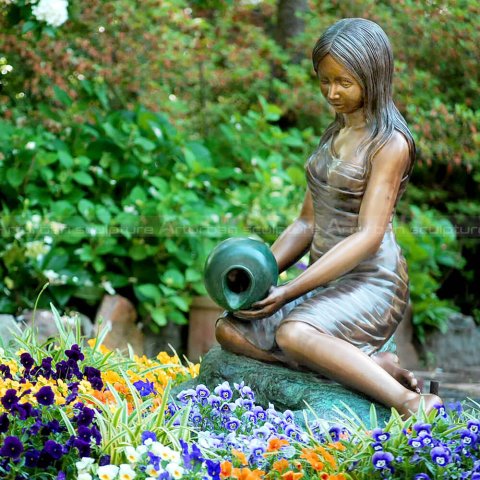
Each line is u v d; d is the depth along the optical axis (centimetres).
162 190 967
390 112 588
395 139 582
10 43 1043
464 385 884
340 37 570
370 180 582
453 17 1146
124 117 1034
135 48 1127
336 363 555
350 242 576
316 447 484
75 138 1005
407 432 483
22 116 1064
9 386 527
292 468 481
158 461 447
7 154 970
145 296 963
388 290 592
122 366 646
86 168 990
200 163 1027
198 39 1216
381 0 1225
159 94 1170
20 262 934
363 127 591
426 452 467
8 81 1059
